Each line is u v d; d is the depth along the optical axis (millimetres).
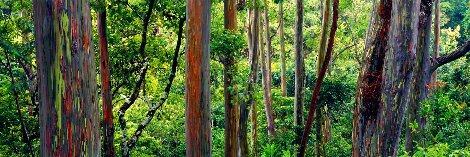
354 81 17031
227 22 10805
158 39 11531
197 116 6125
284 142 15547
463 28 38062
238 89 11078
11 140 10555
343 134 20953
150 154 17953
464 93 14570
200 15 5898
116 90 11617
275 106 22312
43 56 2730
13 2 9344
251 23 13961
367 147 5758
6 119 10102
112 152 9812
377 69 5844
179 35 10602
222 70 12461
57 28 2686
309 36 28734
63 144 2775
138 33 11539
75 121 2789
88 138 2879
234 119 11094
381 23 5840
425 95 11359
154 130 19328
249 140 20891
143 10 10852
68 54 2721
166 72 12875
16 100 9562
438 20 16266
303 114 16500
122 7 10523
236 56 9961
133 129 15211
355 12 25812
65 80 2729
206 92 6141
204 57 6039
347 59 27875
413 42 5004
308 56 31609
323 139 16578
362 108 5875
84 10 2826
